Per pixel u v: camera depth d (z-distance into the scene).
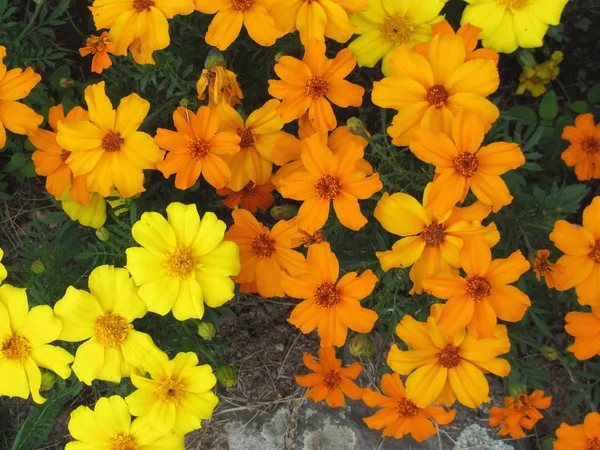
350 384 0.37
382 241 0.36
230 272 0.32
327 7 0.34
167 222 0.32
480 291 0.31
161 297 0.32
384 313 0.38
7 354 0.32
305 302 0.33
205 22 0.40
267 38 0.34
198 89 0.36
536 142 0.38
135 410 0.32
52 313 0.32
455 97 0.32
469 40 0.33
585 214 0.33
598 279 0.33
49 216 0.40
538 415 0.37
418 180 0.36
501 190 0.31
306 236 0.35
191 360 0.32
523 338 0.39
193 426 0.33
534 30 0.35
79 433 0.34
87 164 0.34
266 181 0.36
